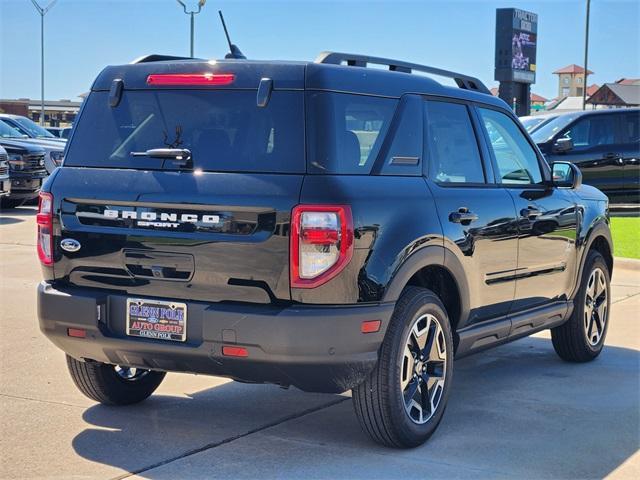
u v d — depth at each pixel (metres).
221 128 4.48
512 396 5.84
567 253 6.35
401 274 4.46
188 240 4.34
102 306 4.56
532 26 32.09
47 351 6.77
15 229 14.53
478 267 5.20
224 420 5.21
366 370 4.36
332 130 4.34
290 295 4.18
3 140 17.97
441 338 4.88
